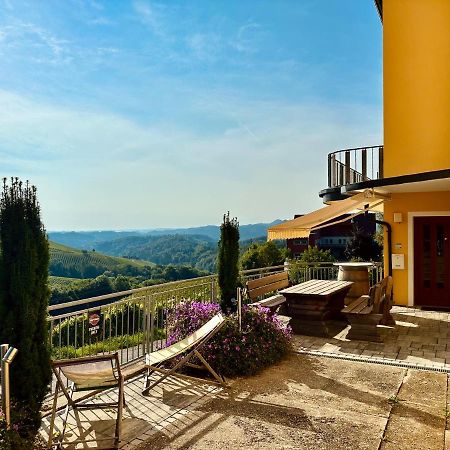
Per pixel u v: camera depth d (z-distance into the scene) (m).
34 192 4.22
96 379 4.57
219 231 8.52
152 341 7.37
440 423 4.74
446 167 11.62
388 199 12.61
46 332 4.27
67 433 4.62
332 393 5.67
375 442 4.34
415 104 12.02
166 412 5.14
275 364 6.93
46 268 4.25
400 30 12.19
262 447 4.27
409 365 6.79
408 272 12.40
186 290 8.51
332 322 10.24
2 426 3.51
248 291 8.47
